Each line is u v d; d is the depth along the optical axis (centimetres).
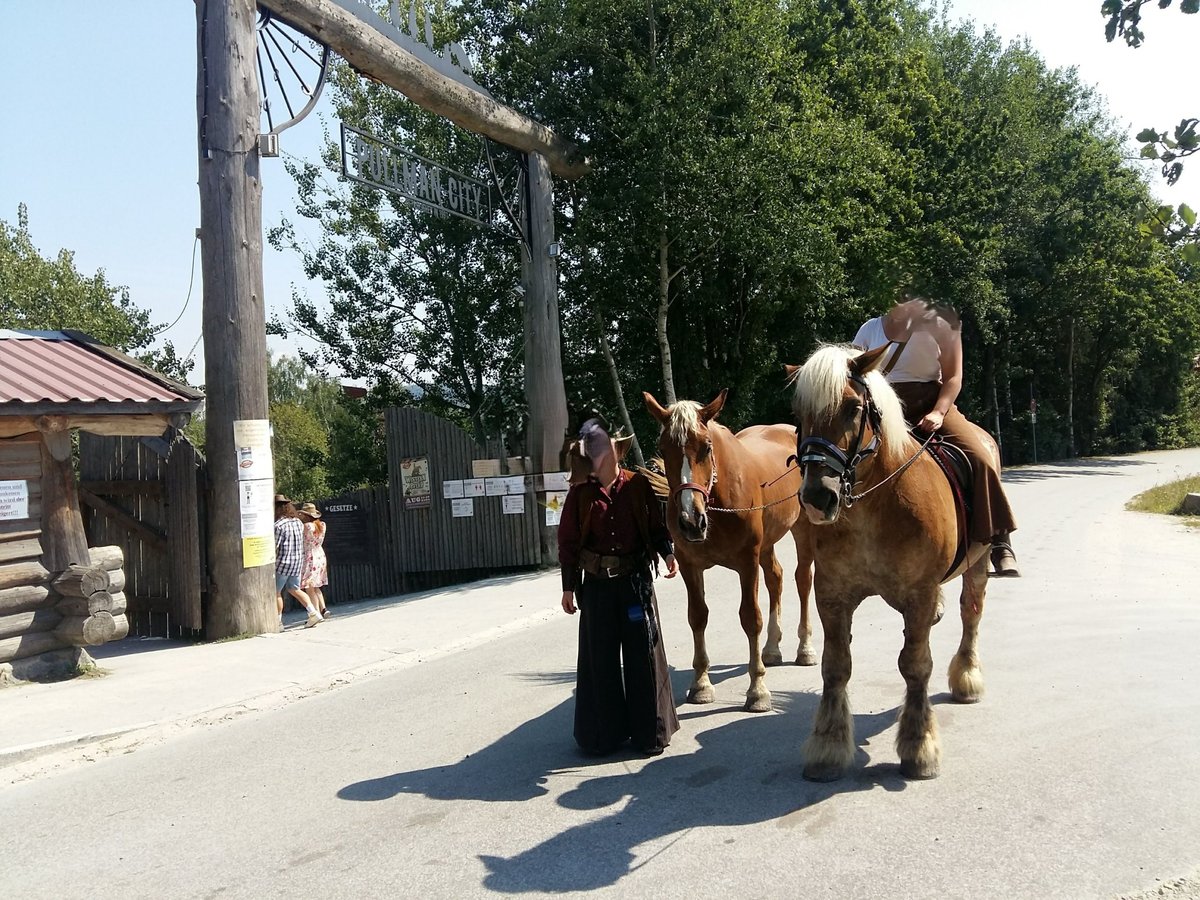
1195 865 363
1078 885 352
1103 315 3997
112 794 535
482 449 1555
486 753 564
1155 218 349
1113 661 684
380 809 479
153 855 439
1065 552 1302
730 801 458
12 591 794
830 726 482
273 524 1079
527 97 1834
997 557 570
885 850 391
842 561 475
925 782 465
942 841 396
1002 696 606
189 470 1073
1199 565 1161
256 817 480
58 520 834
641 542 552
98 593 821
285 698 762
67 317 2122
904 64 2662
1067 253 3278
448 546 1565
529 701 682
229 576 1035
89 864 433
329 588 1595
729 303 2300
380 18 1250
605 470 552
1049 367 4456
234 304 1040
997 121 2961
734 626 902
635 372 2356
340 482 2864
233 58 1046
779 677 697
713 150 1705
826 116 2078
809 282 2017
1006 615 880
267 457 1064
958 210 2581
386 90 2162
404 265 2330
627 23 1762
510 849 418
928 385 560
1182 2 323
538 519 1543
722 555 620
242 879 405
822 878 369
